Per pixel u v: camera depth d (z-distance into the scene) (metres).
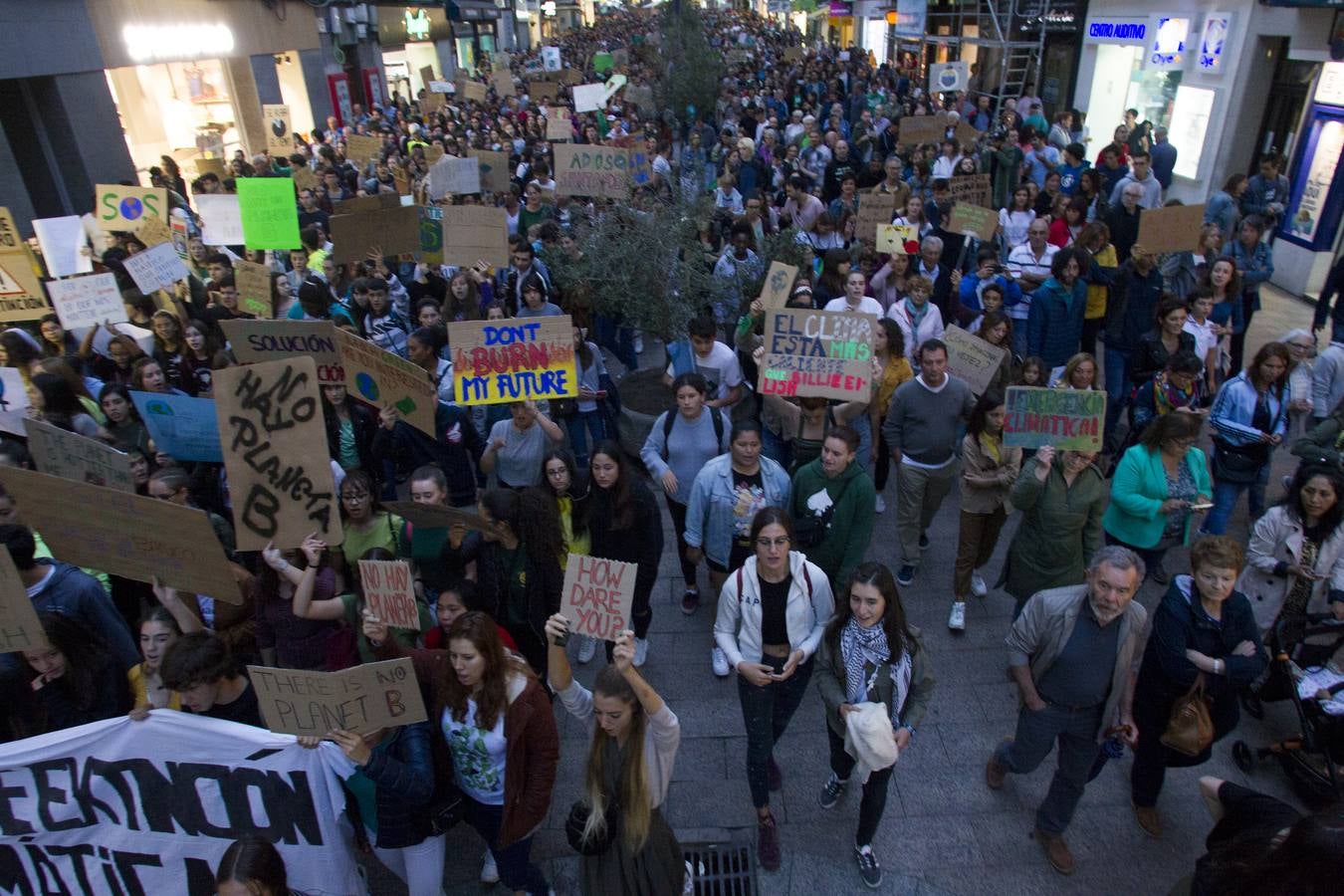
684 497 5.94
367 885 4.38
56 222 9.35
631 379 8.92
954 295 8.48
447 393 6.71
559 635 3.66
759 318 7.29
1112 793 4.71
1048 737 4.07
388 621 4.10
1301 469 4.77
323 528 4.30
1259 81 13.85
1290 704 5.21
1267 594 4.89
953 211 9.41
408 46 41.00
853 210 11.44
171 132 22.53
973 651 5.79
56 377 6.48
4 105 16.27
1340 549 4.63
